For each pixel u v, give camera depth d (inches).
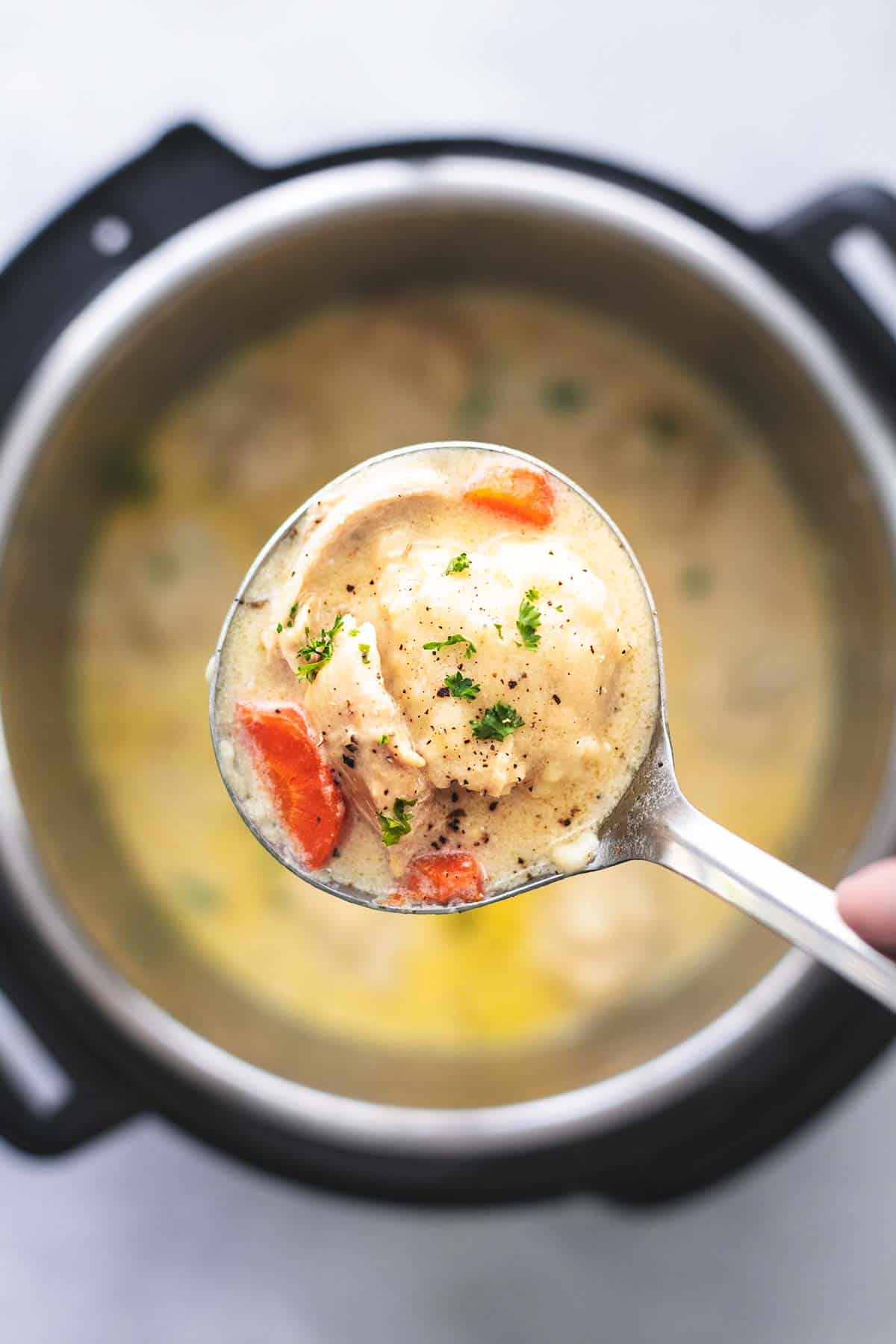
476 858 13.9
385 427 19.9
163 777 19.8
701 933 19.4
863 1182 19.9
